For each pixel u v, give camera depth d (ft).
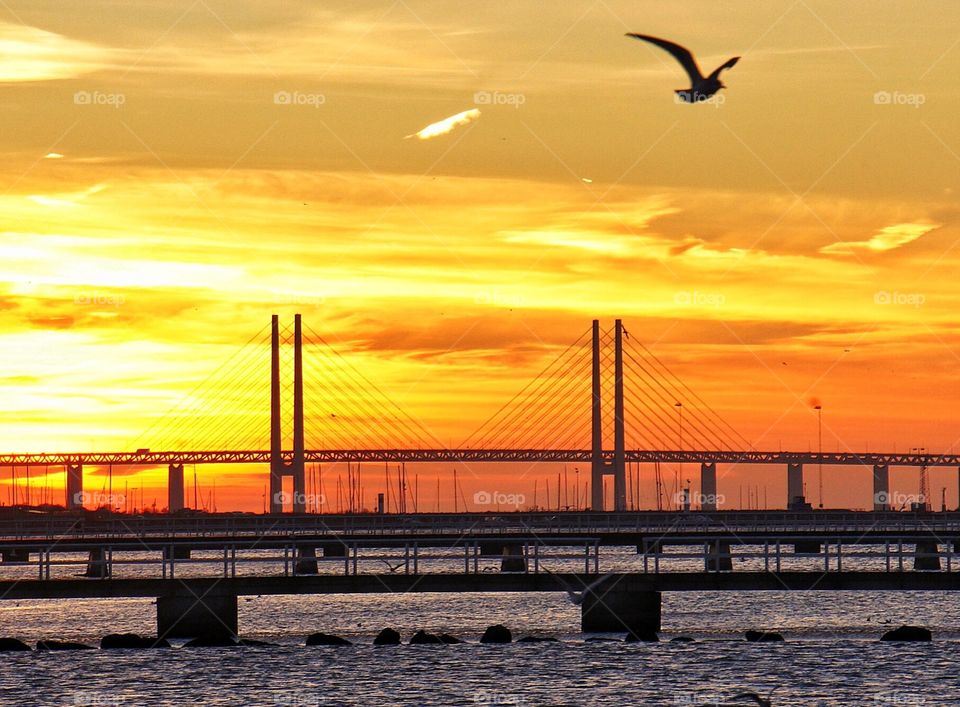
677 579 355.56
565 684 311.27
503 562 571.69
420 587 349.41
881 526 631.15
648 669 327.26
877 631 401.29
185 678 318.45
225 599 357.82
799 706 293.64
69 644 355.77
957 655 347.15
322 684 312.09
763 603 515.09
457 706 292.20
